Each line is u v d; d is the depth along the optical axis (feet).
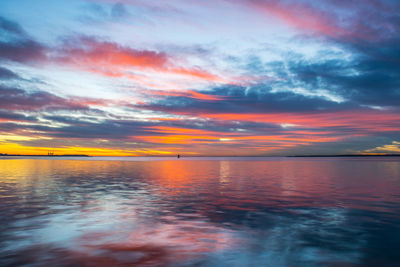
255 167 150.82
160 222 28.96
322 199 42.86
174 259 19.29
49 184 61.21
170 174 94.58
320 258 19.71
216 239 23.59
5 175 84.53
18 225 27.37
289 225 27.99
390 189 54.08
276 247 21.76
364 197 44.65
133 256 19.75
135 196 45.29
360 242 22.97
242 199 42.86
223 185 61.41
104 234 24.70
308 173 100.94
